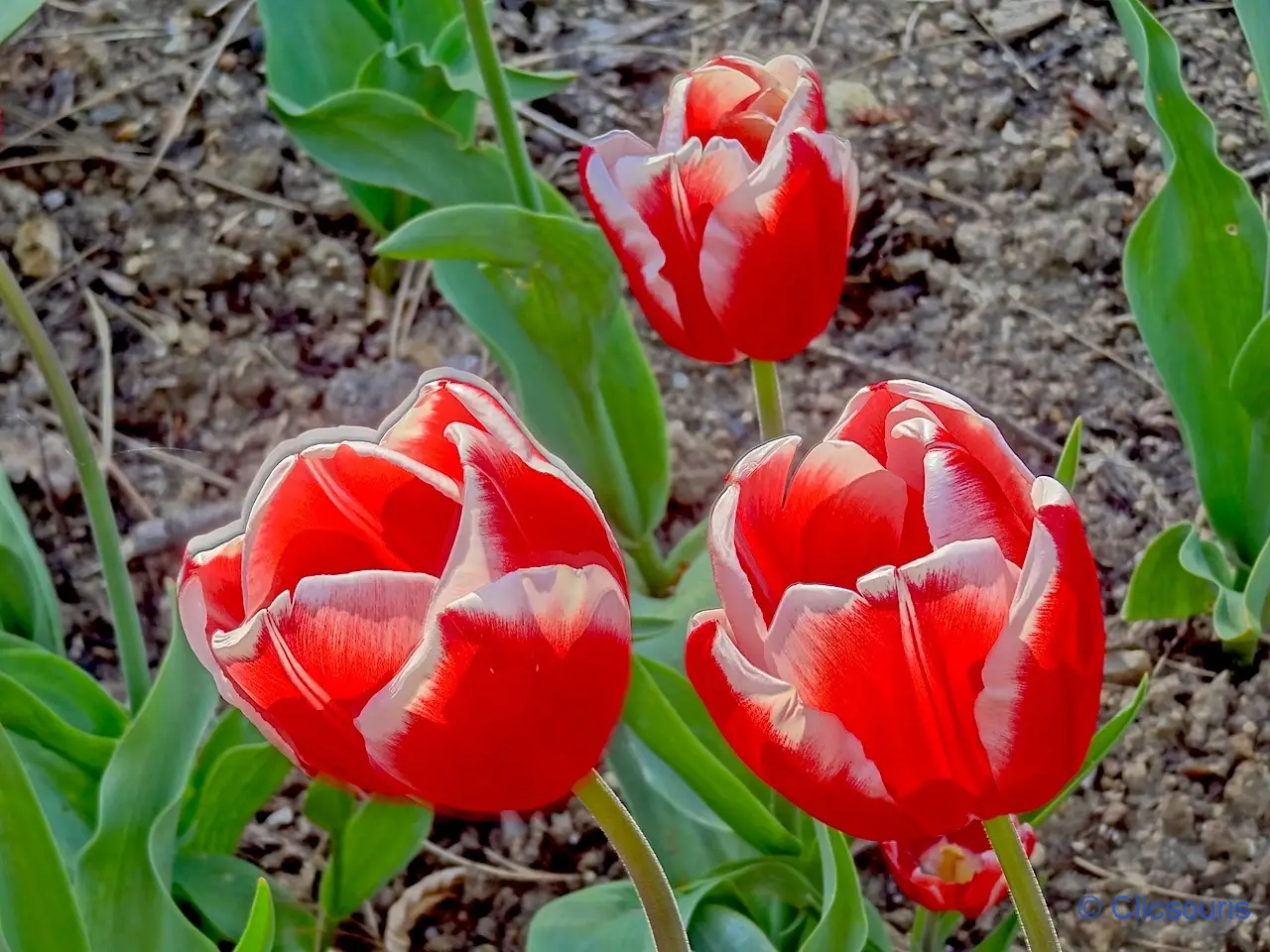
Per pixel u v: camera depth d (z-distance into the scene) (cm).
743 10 97
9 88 94
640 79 94
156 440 83
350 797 56
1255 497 66
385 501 28
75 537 79
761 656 28
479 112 92
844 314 86
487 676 27
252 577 28
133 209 90
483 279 64
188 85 94
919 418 28
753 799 48
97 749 53
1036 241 87
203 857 58
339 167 60
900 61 94
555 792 29
